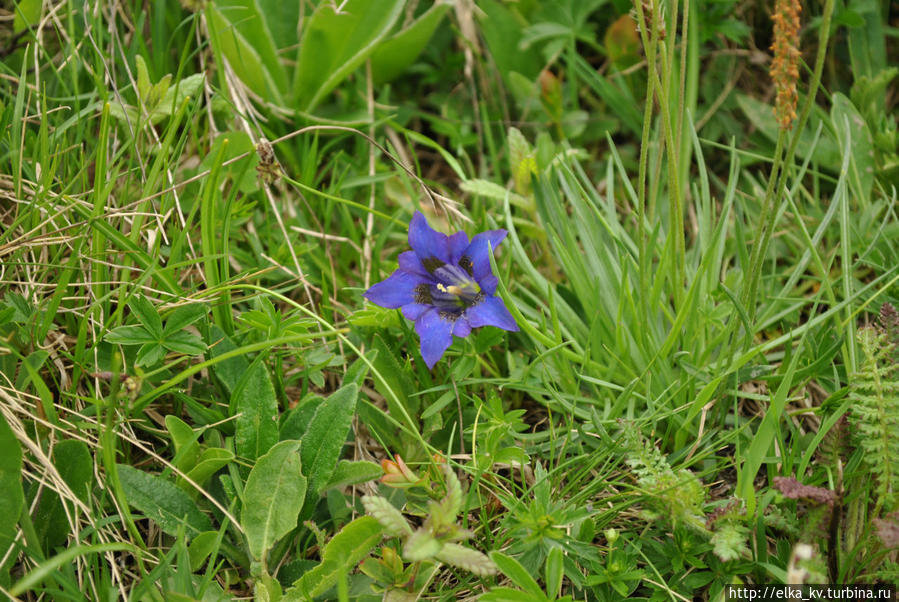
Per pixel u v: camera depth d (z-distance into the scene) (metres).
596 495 0.72
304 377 0.73
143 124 0.77
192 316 0.71
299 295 0.79
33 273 0.74
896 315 0.70
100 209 0.72
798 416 0.74
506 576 0.69
